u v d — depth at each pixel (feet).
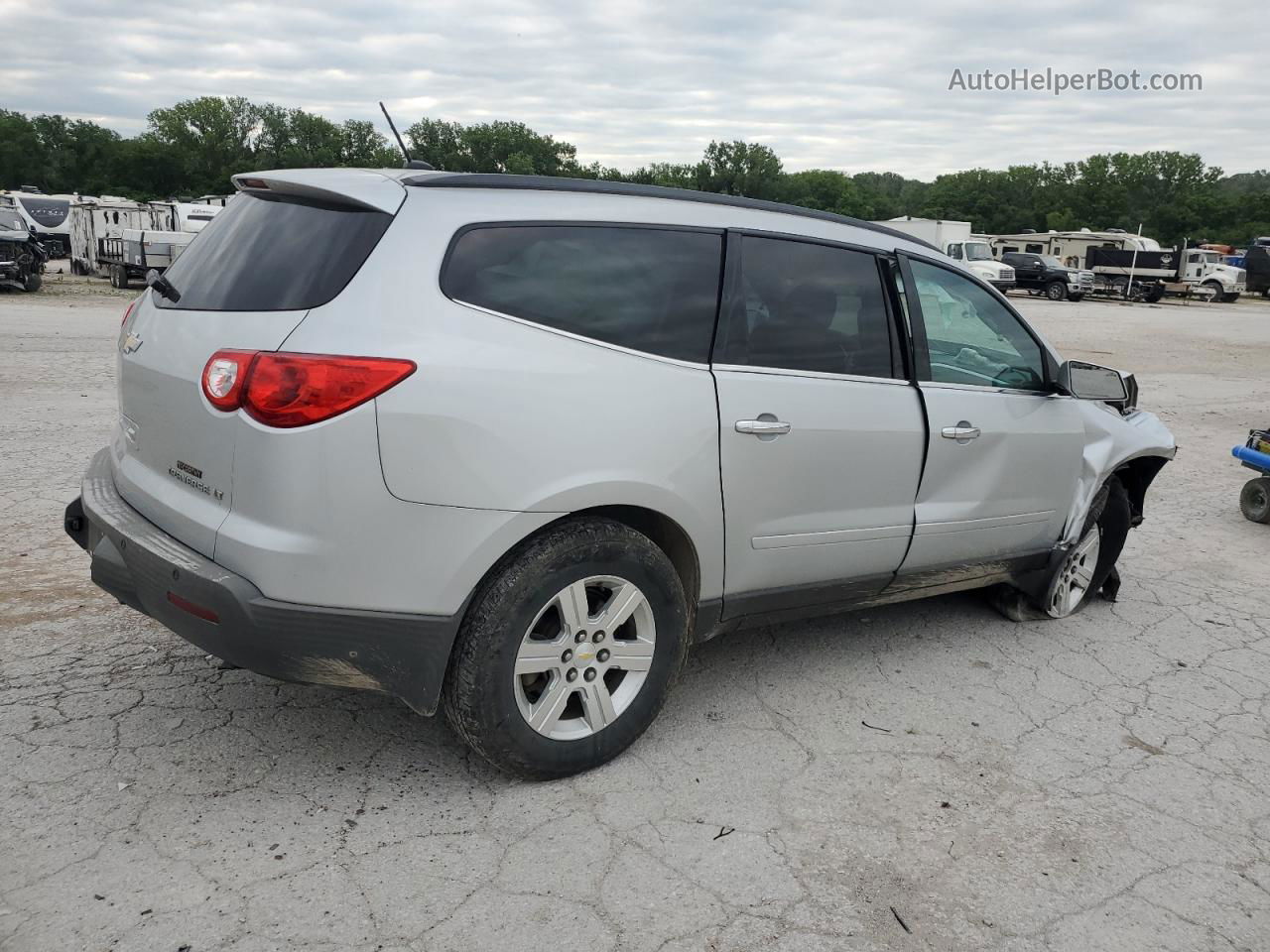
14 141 350.64
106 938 7.75
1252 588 18.74
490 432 9.15
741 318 11.16
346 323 8.79
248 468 8.76
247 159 351.87
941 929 8.57
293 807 9.66
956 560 13.83
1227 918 8.97
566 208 10.22
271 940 7.86
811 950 8.20
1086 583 16.53
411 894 8.52
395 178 9.72
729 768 10.97
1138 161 378.94
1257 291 154.51
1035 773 11.32
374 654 9.14
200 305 9.70
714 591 11.27
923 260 13.32
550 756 10.19
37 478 20.45
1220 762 11.82
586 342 9.92
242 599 8.66
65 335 45.37
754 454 11.02
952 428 13.07
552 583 9.73
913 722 12.37
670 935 8.25
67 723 10.93
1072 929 8.69
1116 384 14.29
